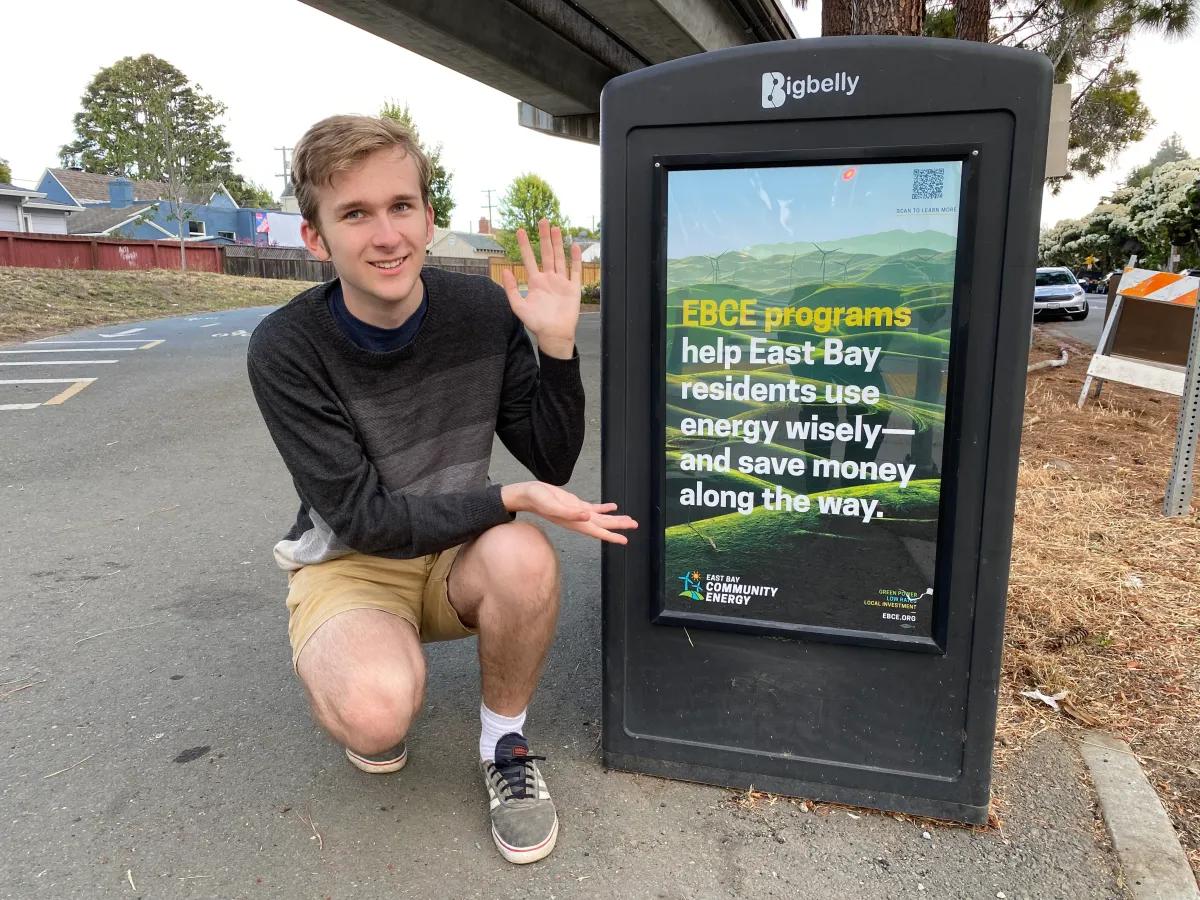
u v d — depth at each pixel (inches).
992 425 71.9
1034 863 74.9
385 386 73.4
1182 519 162.7
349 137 63.8
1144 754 90.2
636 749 87.5
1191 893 70.5
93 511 180.1
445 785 86.7
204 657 114.6
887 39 68.7
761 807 83.1
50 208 1758.1
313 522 78.8
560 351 75.4
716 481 80.0
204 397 311.7
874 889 72.0
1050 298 841.5
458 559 78.3
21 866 74.4
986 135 68.0
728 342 77.1
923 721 79.3
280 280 1090.1
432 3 435.2
